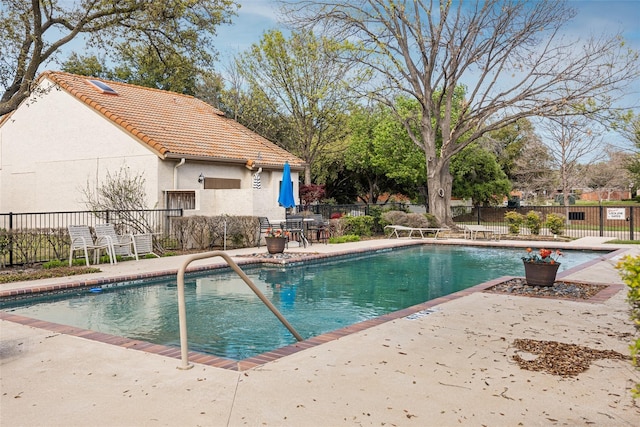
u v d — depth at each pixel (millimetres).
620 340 5527
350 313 8055
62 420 3447
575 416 3506
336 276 11984
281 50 27484
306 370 4477
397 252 17500
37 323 6438
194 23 18531
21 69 15438
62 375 4391
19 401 3799
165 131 18734
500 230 25469
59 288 9328
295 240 19078
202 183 18469
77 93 18688
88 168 18734
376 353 5004
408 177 32188
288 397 3836
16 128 21016
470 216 35719
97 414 3543
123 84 22516
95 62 32219
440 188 25312
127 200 16297
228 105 33812
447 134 25141
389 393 3924
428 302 7723
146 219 15844
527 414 3537
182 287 4668
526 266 9211
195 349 6031
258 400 3777
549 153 33750
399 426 3334
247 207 17234
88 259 12805
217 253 5074
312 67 28062
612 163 35469
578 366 4598
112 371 4488
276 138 33312
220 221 16469
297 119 28906
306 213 20750
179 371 4473
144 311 8109
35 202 20406
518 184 38562
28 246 12617
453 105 30391
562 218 22094
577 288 8938
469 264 14273
